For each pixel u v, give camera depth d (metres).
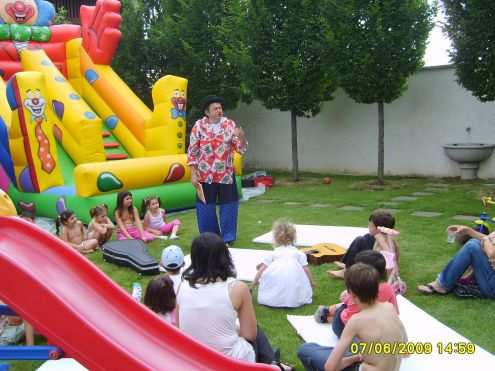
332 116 14.02
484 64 9.20
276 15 11.27
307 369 3.33
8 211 2.99
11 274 2.40
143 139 9.95
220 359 2.67
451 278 4.68
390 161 13.27
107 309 2.80
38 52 10.09
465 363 3.52
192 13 12.82
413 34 10.41
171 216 8.88
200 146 6.68
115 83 10.70
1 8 10.27
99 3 10.75
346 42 10.62
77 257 2.89
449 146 11.83
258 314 4.50
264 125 15.23
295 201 9.92
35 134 8.32
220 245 3.11
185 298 3.07
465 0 9.12
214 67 13.16
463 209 8.37
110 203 7.92
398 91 10.95
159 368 2.56
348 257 5.35
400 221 7.75
